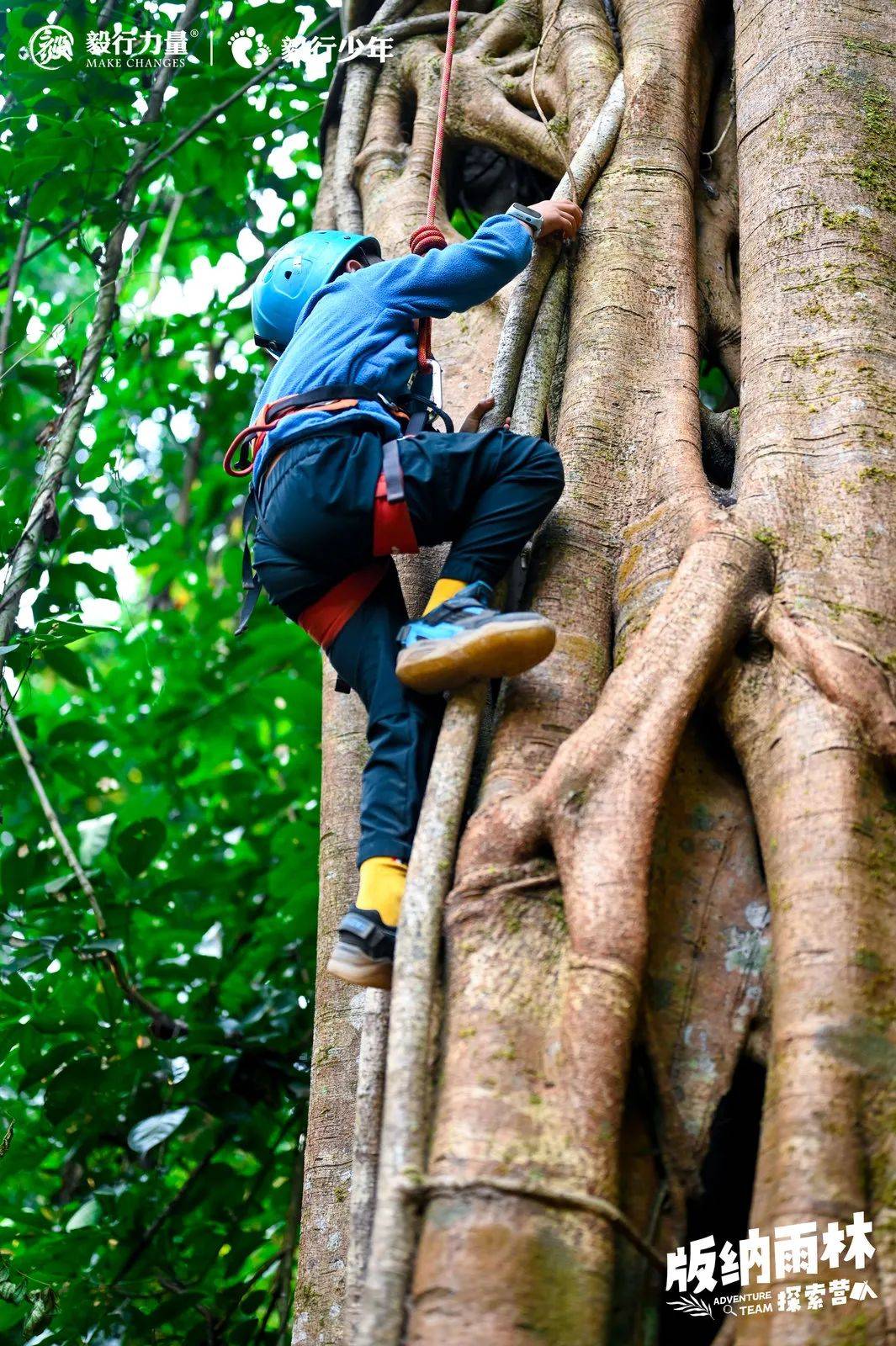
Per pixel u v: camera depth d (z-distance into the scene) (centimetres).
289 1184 529
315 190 691
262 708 629
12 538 512
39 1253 461
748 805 283
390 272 315
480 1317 208
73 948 485
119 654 717
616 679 276
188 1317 493
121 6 623
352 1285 258
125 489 587
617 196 392
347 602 302
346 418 295
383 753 285
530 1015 241
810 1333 210
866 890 246
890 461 306
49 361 671
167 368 710
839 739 262
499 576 300
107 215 583
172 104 596
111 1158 536
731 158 439
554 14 472
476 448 297
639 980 244
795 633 278
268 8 603
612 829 255
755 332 341
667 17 438
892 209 348
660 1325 237
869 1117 226
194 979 531
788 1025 235
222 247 702
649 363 359
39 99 593
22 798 655
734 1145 257
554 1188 220
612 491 335
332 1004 374
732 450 376
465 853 263
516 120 464
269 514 299
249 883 565
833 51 373
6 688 482
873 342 324
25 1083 472
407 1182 224
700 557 292
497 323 418
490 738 298
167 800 639
